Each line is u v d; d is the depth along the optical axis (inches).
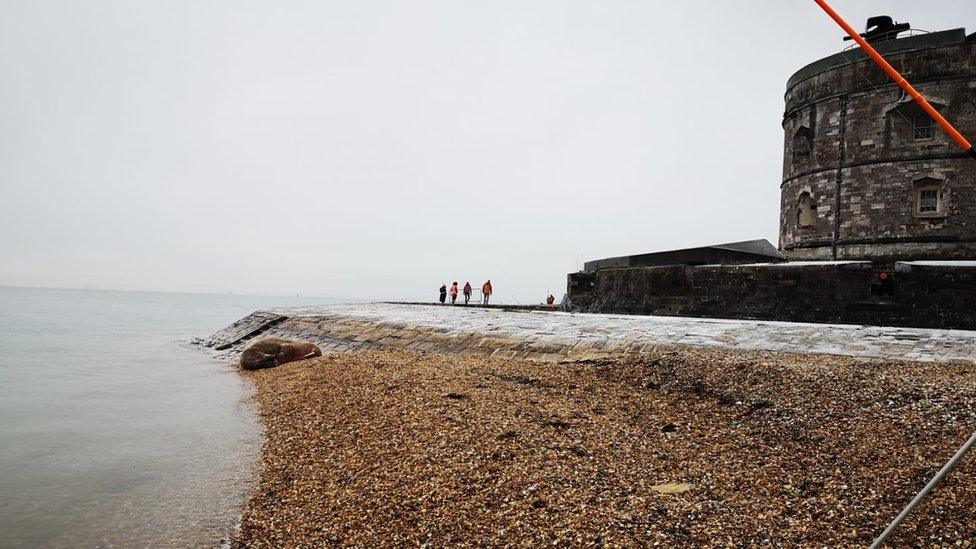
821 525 237.5
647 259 1096.2
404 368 659.4
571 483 294.0
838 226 971.3
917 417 326.3
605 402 445.7
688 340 639.1
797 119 1059.9
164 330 1999.3
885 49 923.4
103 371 902.4
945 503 237.3
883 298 727.7
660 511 258.7
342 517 286.4
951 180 869.8
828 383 401.7
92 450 442.3
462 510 275.9
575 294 1175.6
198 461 410.6
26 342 1440.7
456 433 383.9
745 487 279.0
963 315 667.4
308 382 671.8
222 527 297.6
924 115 892.6
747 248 1085.1
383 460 354.0
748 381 434.3
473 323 949.8
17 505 334.0
